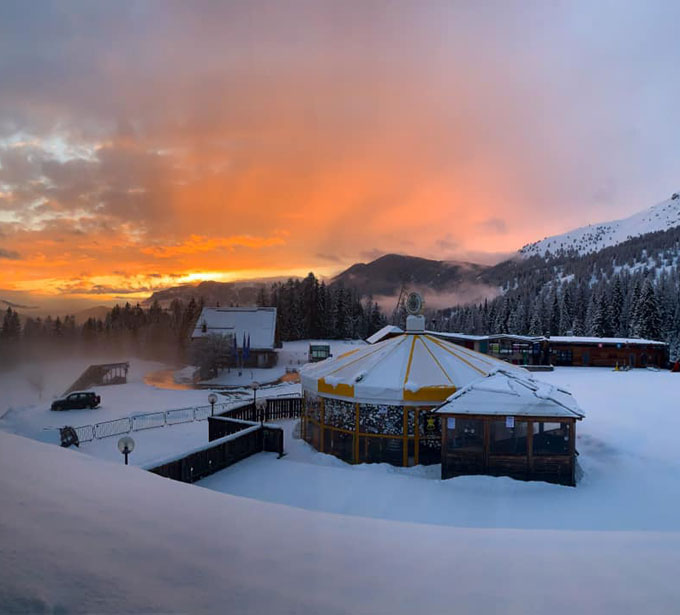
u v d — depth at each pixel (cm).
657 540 546
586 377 3550
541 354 4588
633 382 3203
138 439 2155
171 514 450
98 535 360
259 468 1329
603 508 1063
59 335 9550
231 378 5281
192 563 343
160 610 268
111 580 293
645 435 1672
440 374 1532
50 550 317
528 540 534
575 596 365
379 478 1244
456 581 386
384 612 313
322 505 1065
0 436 687
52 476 507
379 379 1501
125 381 5269
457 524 971
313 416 1677
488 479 1203
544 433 1252
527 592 369
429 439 1427
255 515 506
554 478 1217
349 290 10369
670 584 396
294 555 400
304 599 316
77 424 2767
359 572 384
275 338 6688
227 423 1597
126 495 488
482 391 1300
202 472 1243
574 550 496
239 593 309
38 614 242
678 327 7612
